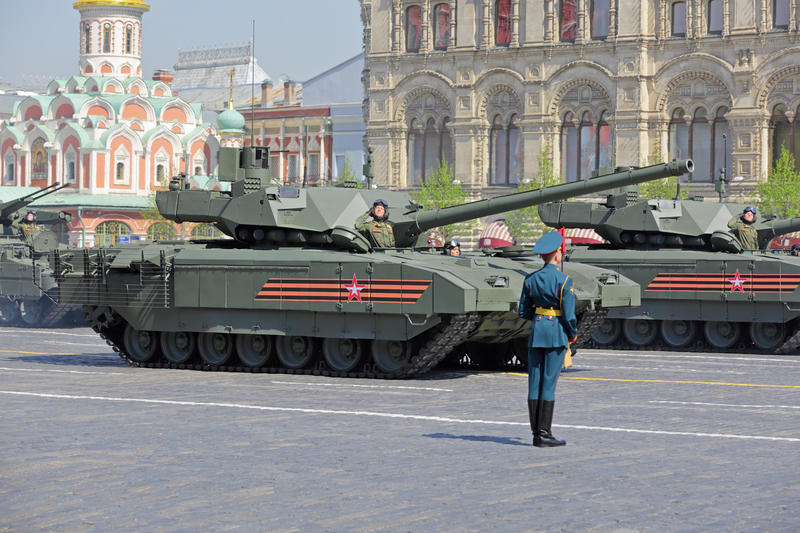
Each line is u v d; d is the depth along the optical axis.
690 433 22.89
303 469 18.88
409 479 18.14
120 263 37.22
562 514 15.88
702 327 47.03
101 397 28.31
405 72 110.38
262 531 14.94
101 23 152.75
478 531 15.01
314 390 30.33
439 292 32.44
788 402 28.27
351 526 15.20
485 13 105.81
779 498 16.94
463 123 106.88
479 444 21.41
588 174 102.38
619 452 20.62
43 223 64.25
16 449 20.59
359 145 134.62
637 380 33.62
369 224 36.12
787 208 90.50
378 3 111.06
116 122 143.75
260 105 153.38
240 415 25.09
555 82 102.75
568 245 50.75
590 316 37.31
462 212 37.81
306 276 34.62
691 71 97.69
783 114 95.19
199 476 18.28
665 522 15.49
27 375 34.06
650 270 46.97
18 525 15.19
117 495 16.92
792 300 44.25
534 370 21.08
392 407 26.72
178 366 37.16
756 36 94.69
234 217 36.81
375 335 33.69
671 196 97.19
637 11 98.56
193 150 148.00
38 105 147.12
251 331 35.66
